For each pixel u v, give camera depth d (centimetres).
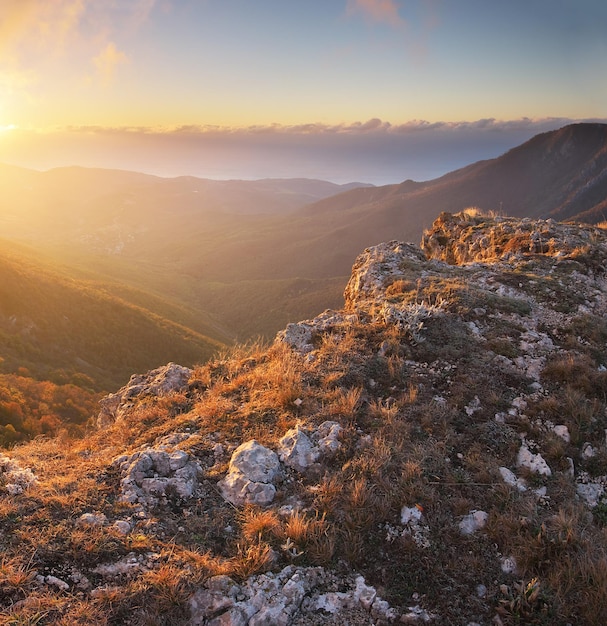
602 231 1614
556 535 483
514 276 1207
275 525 491
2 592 390
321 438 625
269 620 400
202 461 609
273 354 890
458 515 512
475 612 420
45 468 599
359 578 445
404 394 711
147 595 404
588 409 668
